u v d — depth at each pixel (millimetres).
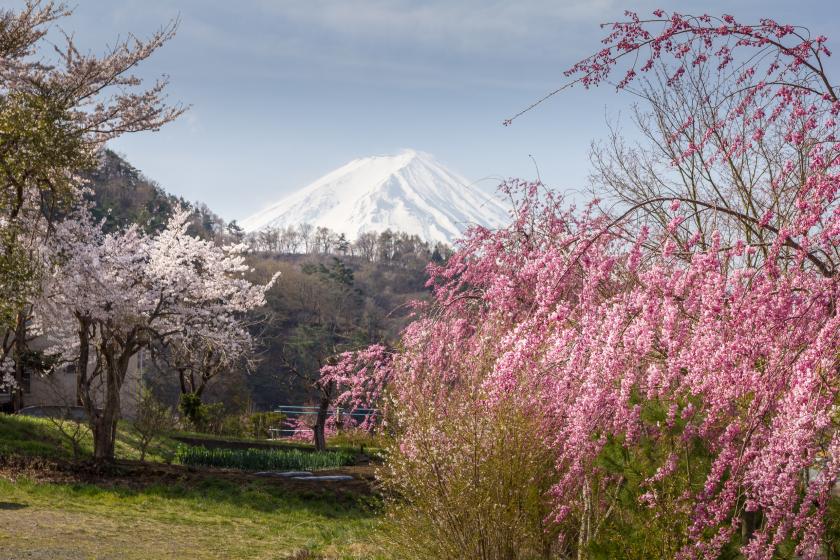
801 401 4867
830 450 4848
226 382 46906
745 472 5301
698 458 6566
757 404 5125
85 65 22000
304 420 37031
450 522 8062
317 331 61625
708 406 5852
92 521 13375
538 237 10875
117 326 20328
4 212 19250
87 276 19766
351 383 14422
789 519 4930
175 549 11766
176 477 18969
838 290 5082
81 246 20297
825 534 5727
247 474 20609
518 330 6898
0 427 21641
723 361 5270
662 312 5895
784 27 6016
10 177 17531
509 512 7914
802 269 5965
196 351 28250
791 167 7254
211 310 25109
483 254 11117
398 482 9109
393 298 95250
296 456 23531
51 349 30078
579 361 6367
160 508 15680
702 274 5691
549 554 8164
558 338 6562
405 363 10906
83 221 22453
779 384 5070
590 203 10367
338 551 11602
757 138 6633
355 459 25234
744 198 10195
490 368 8562
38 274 18016
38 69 21469
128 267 22125
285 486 18906
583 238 7090
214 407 35250
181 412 33781
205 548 12094
